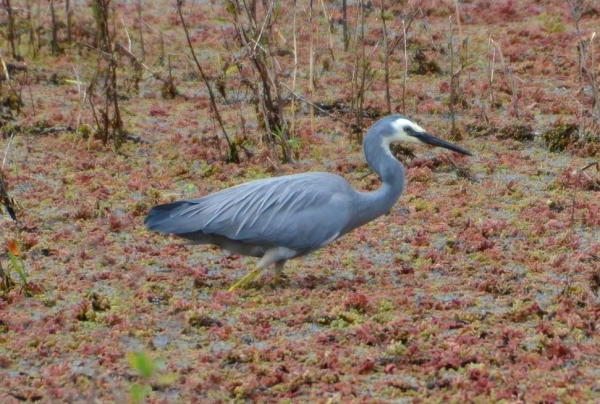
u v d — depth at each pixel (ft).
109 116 59.11
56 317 35.63
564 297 37.11
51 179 50.57
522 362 32.50
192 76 66.59
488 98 62.13
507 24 76.43
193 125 58.49
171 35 73.46
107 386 31.27
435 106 60.39
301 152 54.34
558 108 59.82
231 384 31.14
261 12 75.92
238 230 37.93
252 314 36.17
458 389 30.86
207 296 38.06
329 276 40.04
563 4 79.66
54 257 41.68
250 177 51.24
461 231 44.06
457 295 38.06
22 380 31.94
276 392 30.86
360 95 56.29
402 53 69.87
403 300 36.99
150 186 49.49
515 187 49.26
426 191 49.24
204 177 51.19
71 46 71.41
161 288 38.60
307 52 69.05
